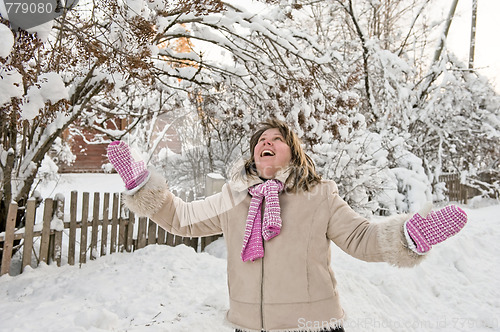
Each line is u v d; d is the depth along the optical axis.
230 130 6.93
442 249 5.44
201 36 5.51
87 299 3.32
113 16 3.66
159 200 1.87
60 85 2.89
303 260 1.71
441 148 11.44
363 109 10.97
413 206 8.37
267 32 5.54
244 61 5.88
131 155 1.88
